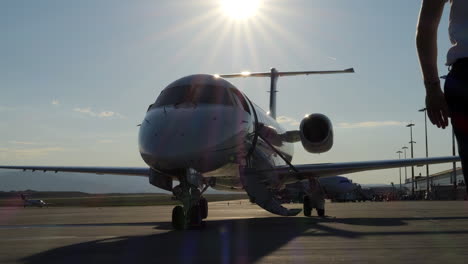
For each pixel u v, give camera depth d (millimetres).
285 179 19094
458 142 3121
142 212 27688
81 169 19344
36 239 10250
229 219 17797
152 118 12766
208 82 13859
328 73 24984
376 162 18031
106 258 7090
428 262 6285
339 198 63906
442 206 32625
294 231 11344
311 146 18094
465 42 3094
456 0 3223
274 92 26375
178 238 10023
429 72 3254
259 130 15773
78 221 17984
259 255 7172
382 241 8859
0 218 21078
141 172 18438
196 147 12062
